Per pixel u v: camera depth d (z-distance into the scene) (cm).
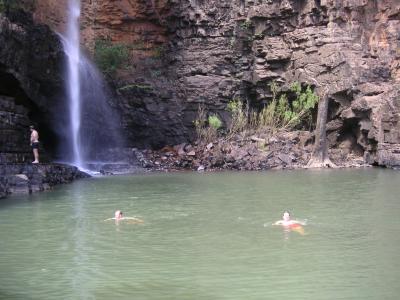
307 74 3061
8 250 1088
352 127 3002
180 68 3291
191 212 1480
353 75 2931
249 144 2931
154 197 1758
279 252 1047
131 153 2906
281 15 3183
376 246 1077
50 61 2583
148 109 3081
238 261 992
